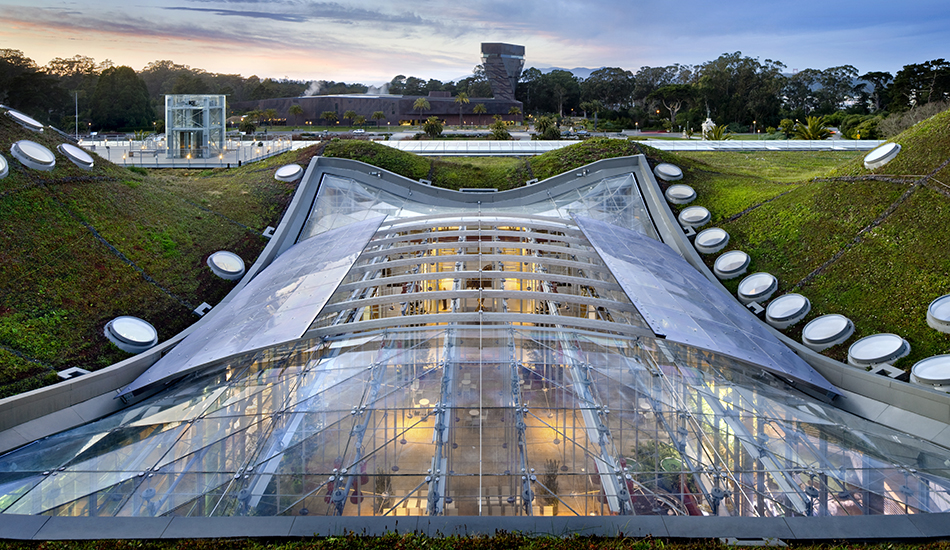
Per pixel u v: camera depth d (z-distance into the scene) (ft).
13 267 80.07
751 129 410.72
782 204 111.96
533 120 468.34
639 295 77.97
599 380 63.16
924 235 87.92
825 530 43.45
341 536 42.65
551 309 88.79
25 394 64.44
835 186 107.24
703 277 99.40
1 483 54.19
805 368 75.46
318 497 50.83
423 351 67.62
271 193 124.47
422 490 51.26
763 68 455.63
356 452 54.44
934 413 66.08
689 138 335.88
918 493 52.65
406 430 56.44
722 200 121.70
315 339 71.26
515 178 140.26
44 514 50.06
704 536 42.96
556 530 43.52
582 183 131.03
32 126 108.88
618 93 549.13
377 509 49.96
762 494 51.75
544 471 52.60
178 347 79.05
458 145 180.96
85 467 55.36
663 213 120.47
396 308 92.89
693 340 69.05
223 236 108.58
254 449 55.21
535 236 97.45
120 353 77.77
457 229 102.22
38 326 75.10
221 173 147.23
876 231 93.40
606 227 108.99
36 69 504.02
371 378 63.00
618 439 55.93
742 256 103.09
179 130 165.37
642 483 52.11
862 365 74.84
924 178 95.76
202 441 56.75
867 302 84.23
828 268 93.15
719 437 56.95
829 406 68.74
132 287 88.33
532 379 62.64
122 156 168.25
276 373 65.16
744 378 67.82
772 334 85.35
